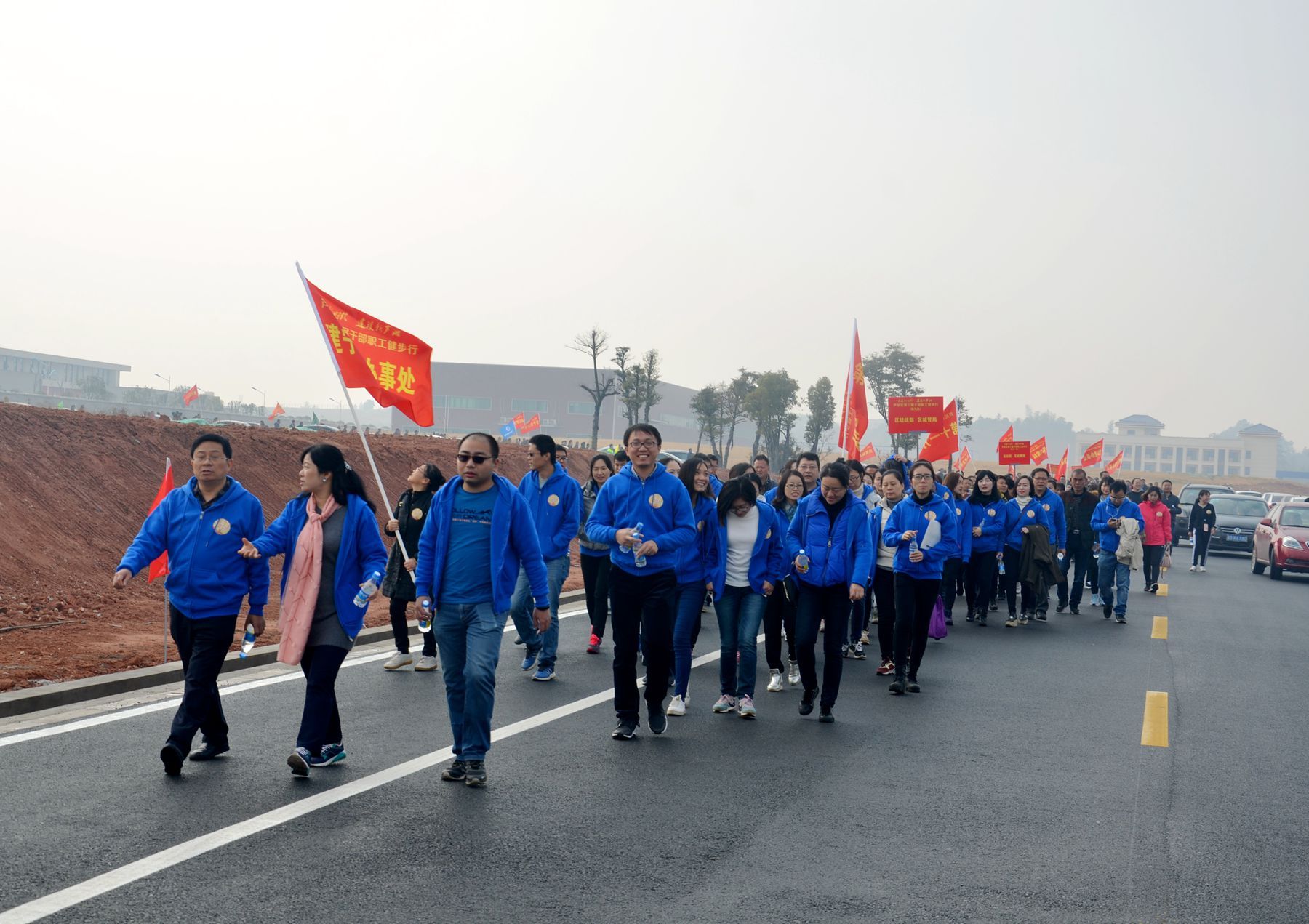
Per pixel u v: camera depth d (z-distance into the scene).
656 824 5.76
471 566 6.49
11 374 110.56
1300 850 5.67
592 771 6.80
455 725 6.55
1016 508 15.69
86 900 4.45
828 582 8.59
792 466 10.88
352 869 4.90
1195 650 13.26
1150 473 131.12
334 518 6.54
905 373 93.12
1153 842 5.73
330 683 6.48
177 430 21.28
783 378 76.00
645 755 7.26
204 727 6.68
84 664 9.26
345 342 9.77
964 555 14.55
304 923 4.29
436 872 4.92
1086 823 6.05
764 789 6.52
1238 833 5.94
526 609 9.88
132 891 4.56
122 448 19.14
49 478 16.58
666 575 7.73
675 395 134.12
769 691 9.91
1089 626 15.38
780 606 9.91
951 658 12.08
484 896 4.65
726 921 4.47
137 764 6.54
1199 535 27.78
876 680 10.62
